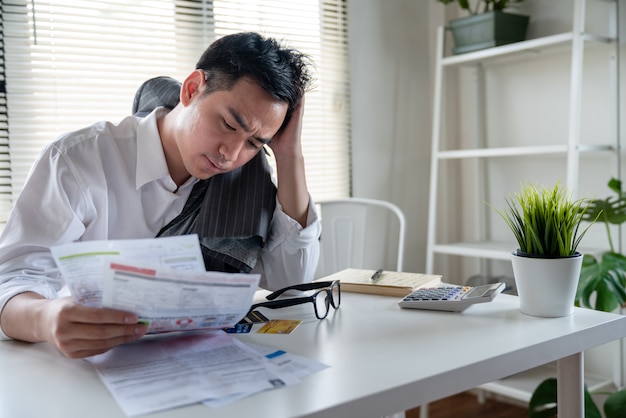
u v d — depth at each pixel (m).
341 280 1.28
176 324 0.85
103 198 1.17
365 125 2.75
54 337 0.81
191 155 1.13
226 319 0.88
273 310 1.11
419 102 2.93
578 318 1.01
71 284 0.81
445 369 0.77
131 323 0.81
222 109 1.08
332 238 2.30
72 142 1.16
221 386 0.72
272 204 1.33
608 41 2.20
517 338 0.90
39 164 1.12
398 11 2.84
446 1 2.60
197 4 2.30
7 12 1.97
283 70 1.10
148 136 1.22
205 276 0.80
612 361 2.34
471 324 0.98
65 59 2.06
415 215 2.93
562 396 1.03
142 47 2.21
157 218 1.27
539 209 1.02
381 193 2.81
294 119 1.32
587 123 2.35
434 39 2.92
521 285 1.03
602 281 1.89
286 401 0.68
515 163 2.62
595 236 2.34
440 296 1.10
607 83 2.27
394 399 0.72
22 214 1.07
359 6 2.71
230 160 1.11
